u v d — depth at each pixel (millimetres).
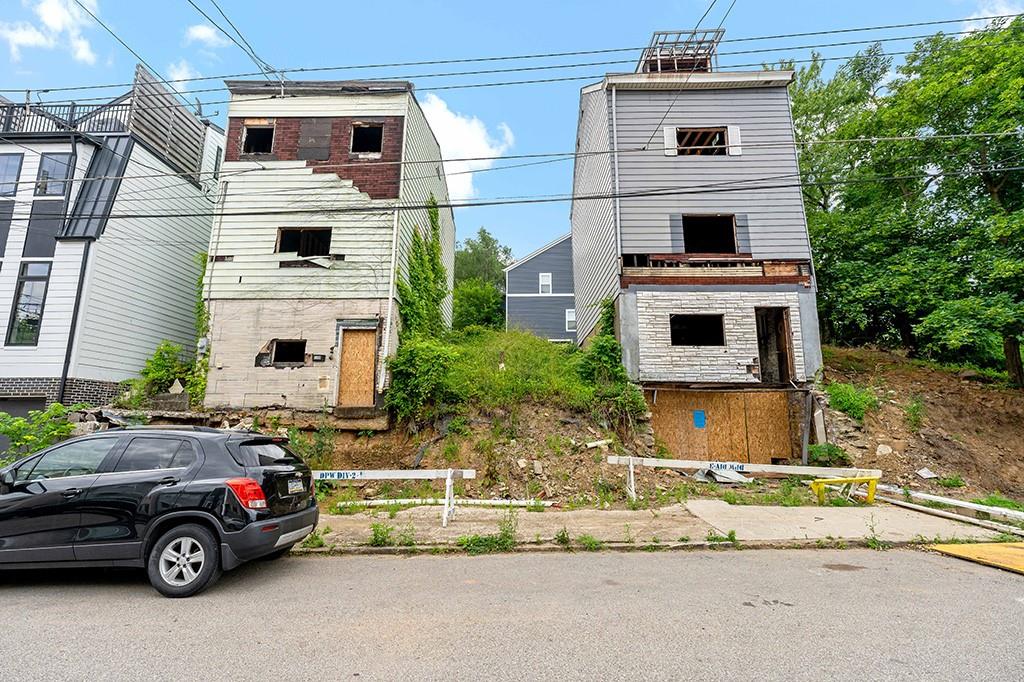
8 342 13312
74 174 14531
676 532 7551
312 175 14781
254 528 5078
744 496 10312
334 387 13484
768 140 14766
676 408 13867
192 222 17984
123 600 4832
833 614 4344
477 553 6738
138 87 15680
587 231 19125
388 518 8625
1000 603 4652
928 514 8844
